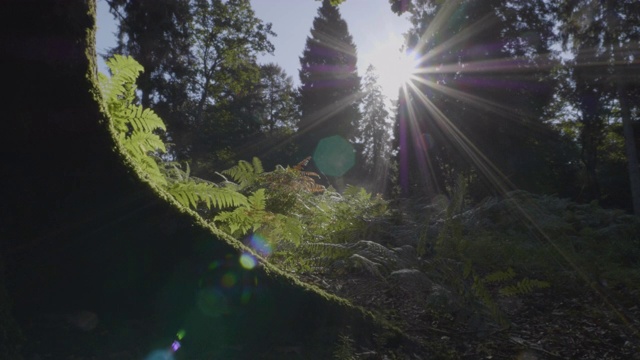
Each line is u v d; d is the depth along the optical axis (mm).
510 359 4379
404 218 8797
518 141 25438
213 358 3363
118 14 23297
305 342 3721
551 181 26250
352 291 5512
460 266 6043
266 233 6266
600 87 27078
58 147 3223
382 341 4035
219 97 43594
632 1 23828
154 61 25609
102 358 3086
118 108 4164
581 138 30625
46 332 3088
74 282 3217
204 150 39812
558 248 7691
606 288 6641
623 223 10508
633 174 24141
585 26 25109
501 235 8305
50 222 3170
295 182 8008
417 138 26875
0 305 2842
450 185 26312
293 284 3855
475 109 25531
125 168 3455
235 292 3559
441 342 4469
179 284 3426
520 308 5711
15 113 3117
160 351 3279
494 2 25109
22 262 3094
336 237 7266
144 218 3398
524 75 25688
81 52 3322
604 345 4887
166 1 24438
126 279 3316
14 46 3123
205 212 6625
